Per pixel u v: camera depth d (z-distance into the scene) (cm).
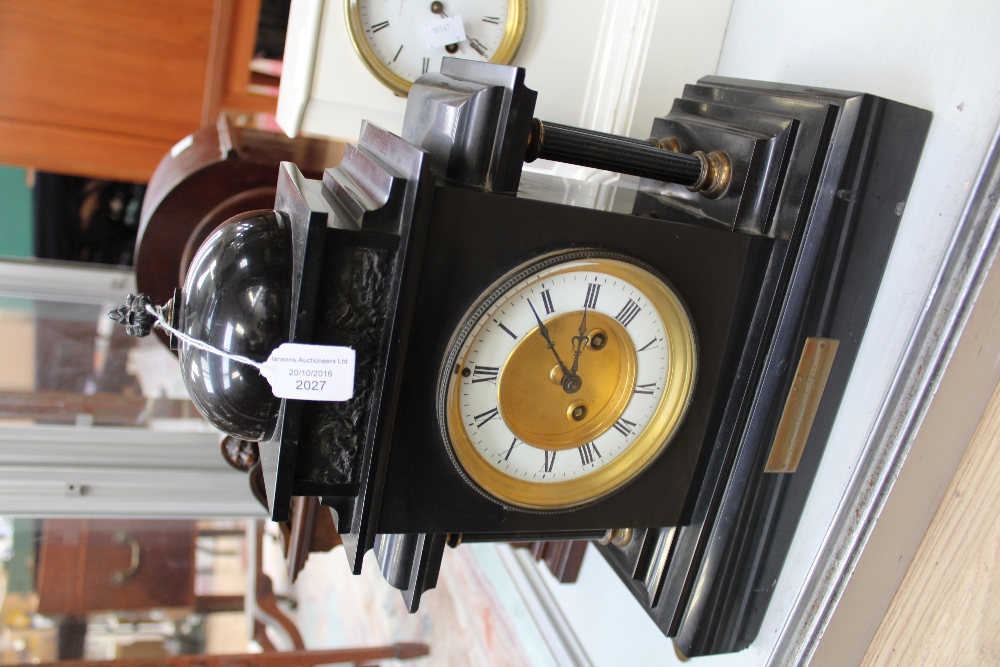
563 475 91
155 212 155
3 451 209
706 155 93
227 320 74
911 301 89
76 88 251
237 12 250
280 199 90
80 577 236
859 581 97
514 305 80
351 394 74
